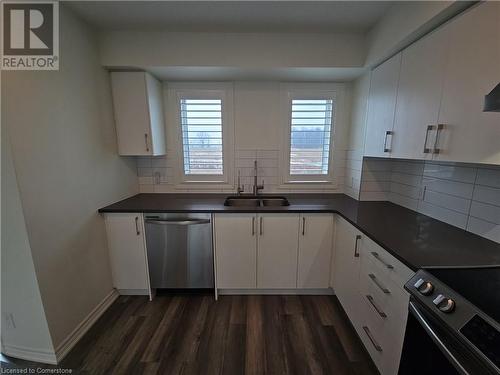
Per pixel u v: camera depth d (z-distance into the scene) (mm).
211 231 2033
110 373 1449
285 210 1982
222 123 2477
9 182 1261
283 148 2535
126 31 1918
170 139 2512
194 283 2143
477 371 673
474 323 718
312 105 2441
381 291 1314
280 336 1729
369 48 1871
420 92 1375
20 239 1327
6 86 1217
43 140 1414
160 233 2037
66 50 1588
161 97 2387
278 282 2139
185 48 1948
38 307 1421
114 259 2086
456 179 1515
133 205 2109
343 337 1722
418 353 962
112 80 2076
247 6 1577
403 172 2037
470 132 1059
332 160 2547
